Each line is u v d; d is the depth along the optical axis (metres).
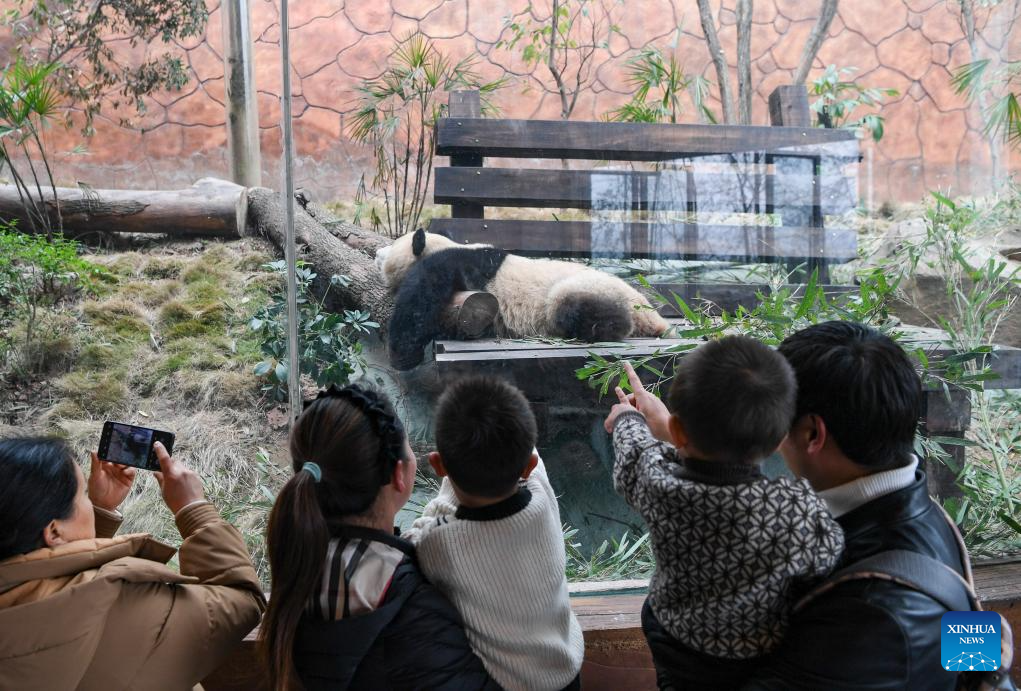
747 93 2.85
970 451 2.81
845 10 2.80
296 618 1.34
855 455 1.29
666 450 1.45
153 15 4.48
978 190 2.91
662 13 2.80
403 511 2.50
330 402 1.48
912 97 2.88
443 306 2.73
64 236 4.50
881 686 1.13
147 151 4.61
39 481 1.37
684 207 2.82
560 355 2.60
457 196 2.80
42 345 3.76
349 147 2.78
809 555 1.20
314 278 2.79
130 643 1.36
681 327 2.72
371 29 2.71
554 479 2.62
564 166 2.81
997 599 2.19
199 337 3.85
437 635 1.40
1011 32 2.87
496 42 2.76
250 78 4.13
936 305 2.82
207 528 1.62
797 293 2.79
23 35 4.59
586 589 2.36
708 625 1.30
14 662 1.27
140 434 1.70
